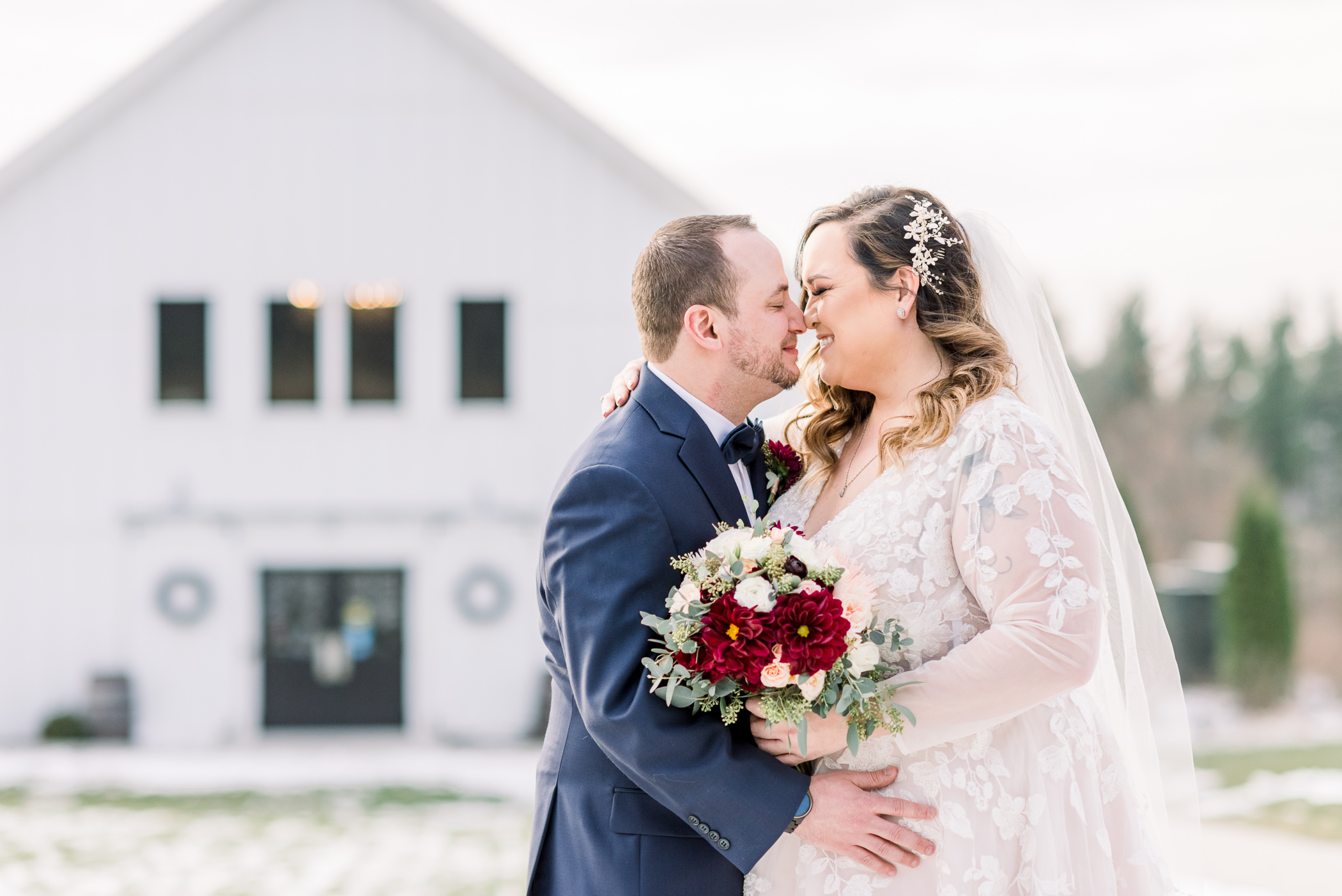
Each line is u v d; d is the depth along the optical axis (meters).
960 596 2.11
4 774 11.45
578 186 13.76
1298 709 19.11
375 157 13.68
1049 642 1.94
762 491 2.50
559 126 13.72
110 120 13.52
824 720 2.04
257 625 13.68
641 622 2.08
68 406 13.48
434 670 13.68
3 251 13.43
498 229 13.74
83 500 13.48
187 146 13.56
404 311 13.70
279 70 13.60
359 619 13.80
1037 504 2.00
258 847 8.27
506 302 13.78
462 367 13.80
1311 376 37.19
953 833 2.05
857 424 2.45
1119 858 2.19
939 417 2.13
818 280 2.28
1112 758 2.24
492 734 13.63
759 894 2.19
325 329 13.64
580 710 2.15
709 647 1.94
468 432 13.73
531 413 13.77
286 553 13.65
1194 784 2.40
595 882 2.16
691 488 2.21
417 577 13.73
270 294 13.62
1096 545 2.02
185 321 13.62
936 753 2.09
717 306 2.28
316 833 8.74
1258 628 18.98
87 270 13.48
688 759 2.02
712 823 2.04
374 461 13.70
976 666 1.97
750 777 2.03
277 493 13.63
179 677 13.51
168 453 13.57
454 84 13.70
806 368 2.51
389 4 13.64
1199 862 2.39
